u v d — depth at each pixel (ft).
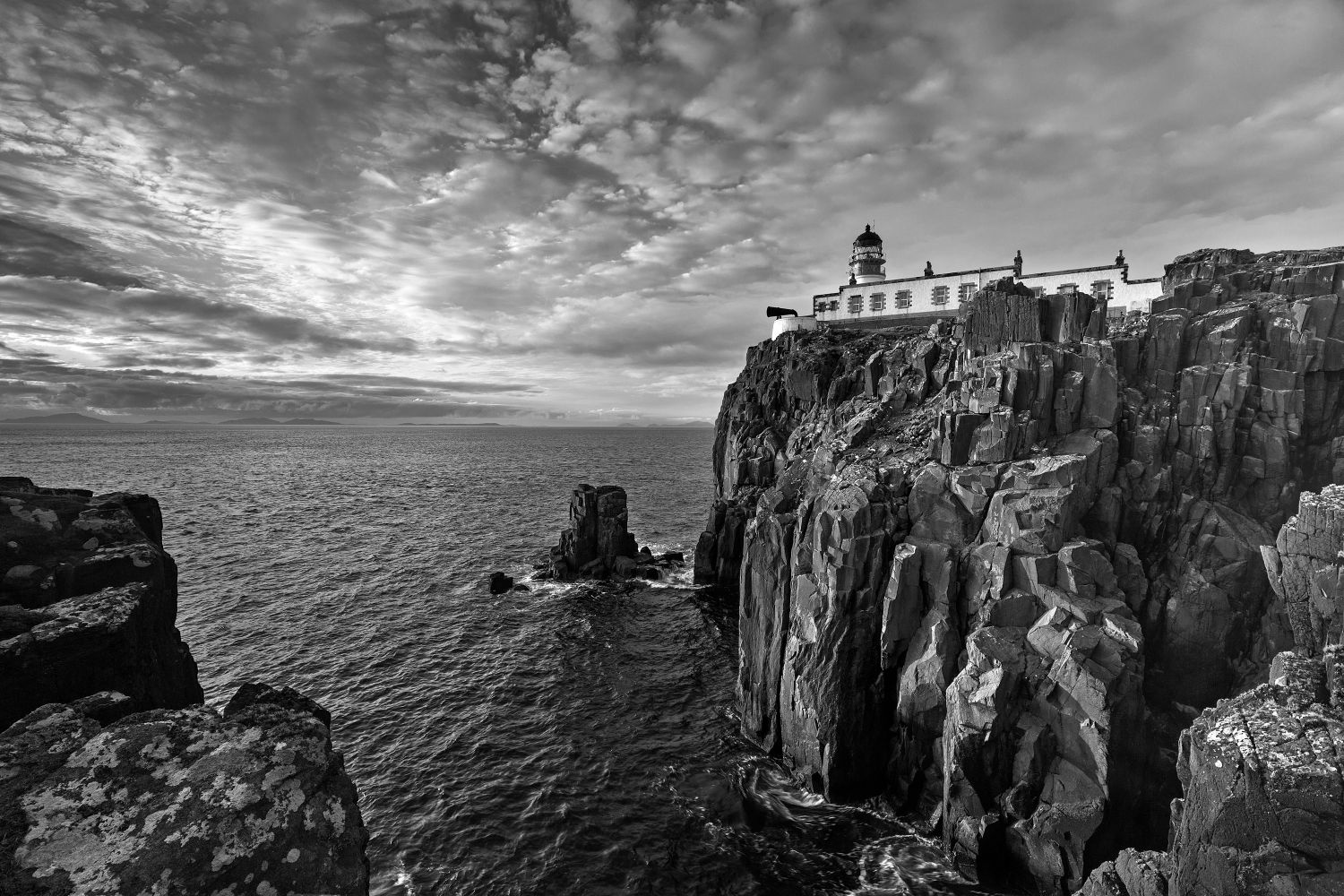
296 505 333.62
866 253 323.37
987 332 128.98
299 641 148.56
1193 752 49.57
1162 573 94.43
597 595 187.93
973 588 93.30
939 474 104.06
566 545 213.25
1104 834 75.36
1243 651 89.56
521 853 85.10
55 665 28.17
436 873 81.35
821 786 97.09
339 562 217.15
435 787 97.96
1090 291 220.84
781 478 156.87
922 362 146.10
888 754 97.19
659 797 97.19
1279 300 106.52
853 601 99.09
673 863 84.02
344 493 388.37
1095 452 97.40
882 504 103.24
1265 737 45.11
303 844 22.56
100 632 29.63
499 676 135.33
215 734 24.77
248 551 229.45
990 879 80.07
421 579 199.52
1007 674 81.97
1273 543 92.32
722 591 192.75
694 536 272.92
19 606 30.35
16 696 27.09
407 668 136.77
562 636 156.97
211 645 144.56
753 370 262.67
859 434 135.03
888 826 90.99
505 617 168.55
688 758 107.76
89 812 21.35
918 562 96.12
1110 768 75.46
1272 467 97.09
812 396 201.87
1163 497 98.99
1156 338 108.37
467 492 398.21
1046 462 97.50
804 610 104.73
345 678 131.23
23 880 19.20
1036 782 79.15
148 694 32.83
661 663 144.56
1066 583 87.35
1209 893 45.85
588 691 130.41
